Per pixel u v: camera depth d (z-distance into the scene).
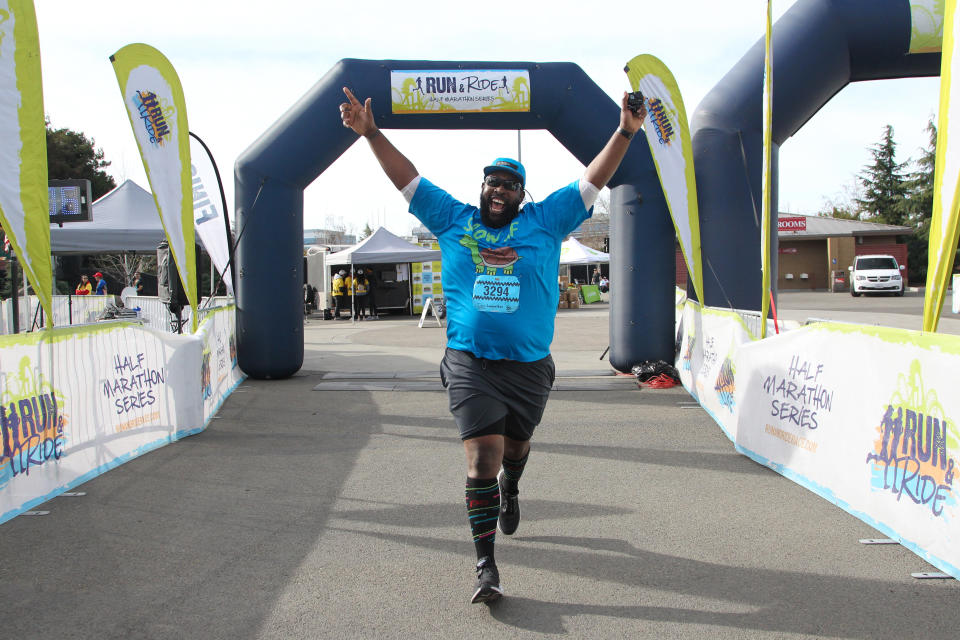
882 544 3.73
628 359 9.48
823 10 8.47
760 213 8.83
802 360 4.86
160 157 7.16
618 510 4.33
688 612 2.99
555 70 9.09
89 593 3.15
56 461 4.57
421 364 11.41
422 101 9.04
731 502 4.47
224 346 8.41
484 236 3.31
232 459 5.54
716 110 8.85
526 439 3.50
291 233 9.50
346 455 5.69
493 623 2.90
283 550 3.68
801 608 3.01
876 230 42.84
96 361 5.05
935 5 8.30
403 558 3.58
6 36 4.60
